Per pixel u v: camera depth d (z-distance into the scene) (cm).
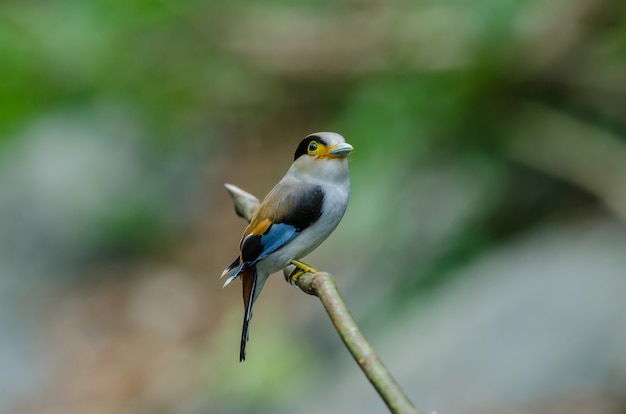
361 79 1425
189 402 1373
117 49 1294
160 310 1662
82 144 1902
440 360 1041
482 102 1199
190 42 1386
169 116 1465
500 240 1195
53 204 1845
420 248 1218
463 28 1205
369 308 1218
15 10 1294
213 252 1770
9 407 1484
